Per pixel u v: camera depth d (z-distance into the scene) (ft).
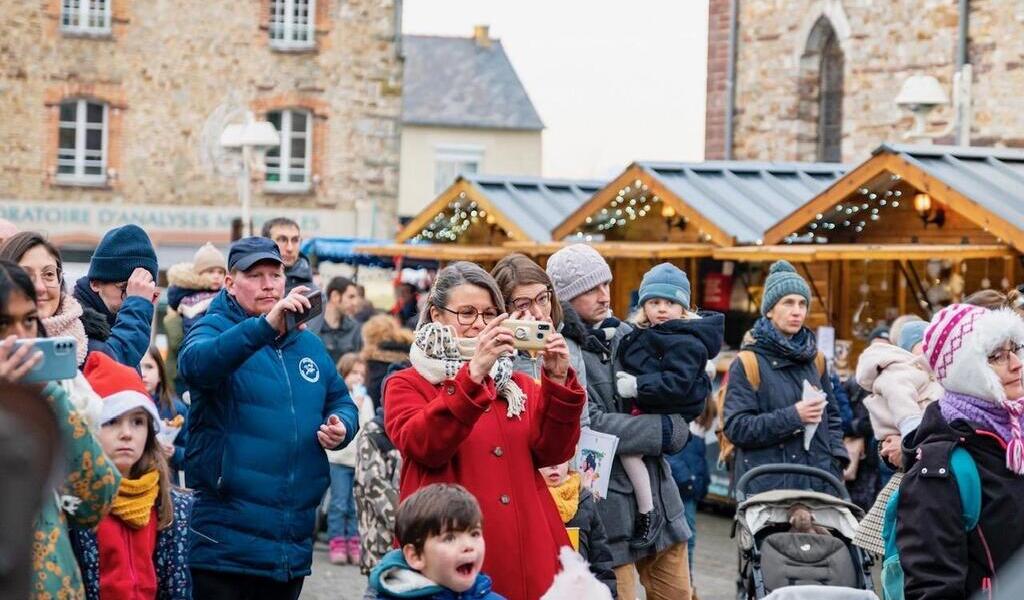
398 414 21.48
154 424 22.29
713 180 63.62
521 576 21.15
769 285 34.63
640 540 27.40
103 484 18.67
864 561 28.58
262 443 25.29
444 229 78.13
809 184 65.51
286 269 43.47
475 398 20.51
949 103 88.12
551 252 65.36
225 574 25.21
